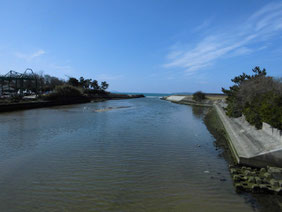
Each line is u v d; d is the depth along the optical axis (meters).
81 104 74.38
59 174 10.76
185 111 47.69
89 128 23.97
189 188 9.13
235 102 25.62
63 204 7.90
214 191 8.80
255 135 13.66
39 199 8.28
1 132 21.39
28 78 67.75
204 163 12.41
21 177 10.40
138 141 17.72
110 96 137.50
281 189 8.19
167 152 14.61
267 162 10.25
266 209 7.39
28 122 28.45
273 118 11.39
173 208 7.55
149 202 7.99
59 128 23.88
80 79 130.75
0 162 12.56
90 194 8.66
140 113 42.22
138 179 10.12
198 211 7.35
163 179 10.11
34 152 14.55
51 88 96.38
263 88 20.47
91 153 14.34
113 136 19.67
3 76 61.22
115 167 11.73
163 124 27.27
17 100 54.56
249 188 8.67
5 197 8.48
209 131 22.56
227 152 14.67
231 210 7.37
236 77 28.88
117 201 8.09
